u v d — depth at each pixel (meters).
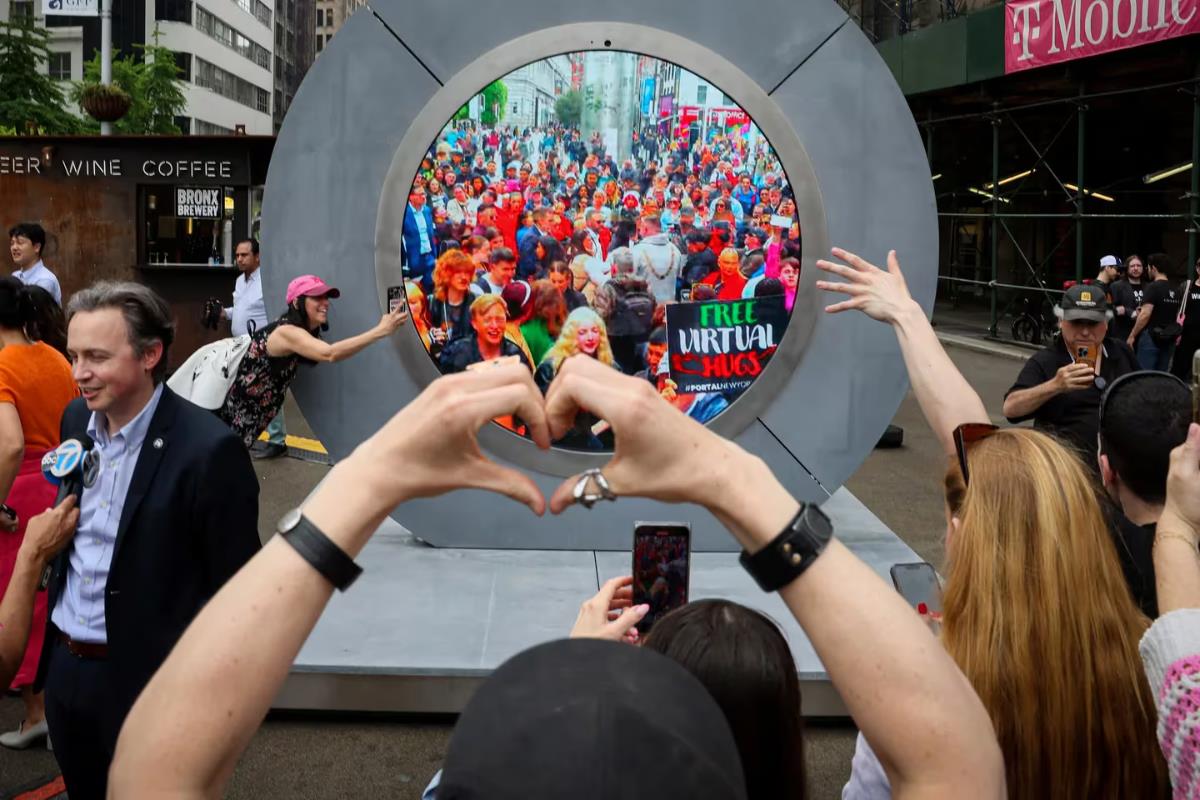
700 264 5.89
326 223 5.82
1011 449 2.01
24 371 4.38
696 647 1.59
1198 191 14.38
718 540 6.02
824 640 1.17
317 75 5.73
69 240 12.02
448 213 5.81
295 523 1.16
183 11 76.31
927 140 23.75
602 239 5.87
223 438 3.07
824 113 5.81
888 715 1.15
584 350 5.91
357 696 4.54
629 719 0.92
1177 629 1.72
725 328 5.93
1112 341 5.34
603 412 1.12
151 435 3.05
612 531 5.98
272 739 4.43
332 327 5.86
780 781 1.59
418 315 5.86
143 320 3.03
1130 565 2.71
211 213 12.06
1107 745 1.85
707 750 0.94
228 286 12.09
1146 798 1.87
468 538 5.98
